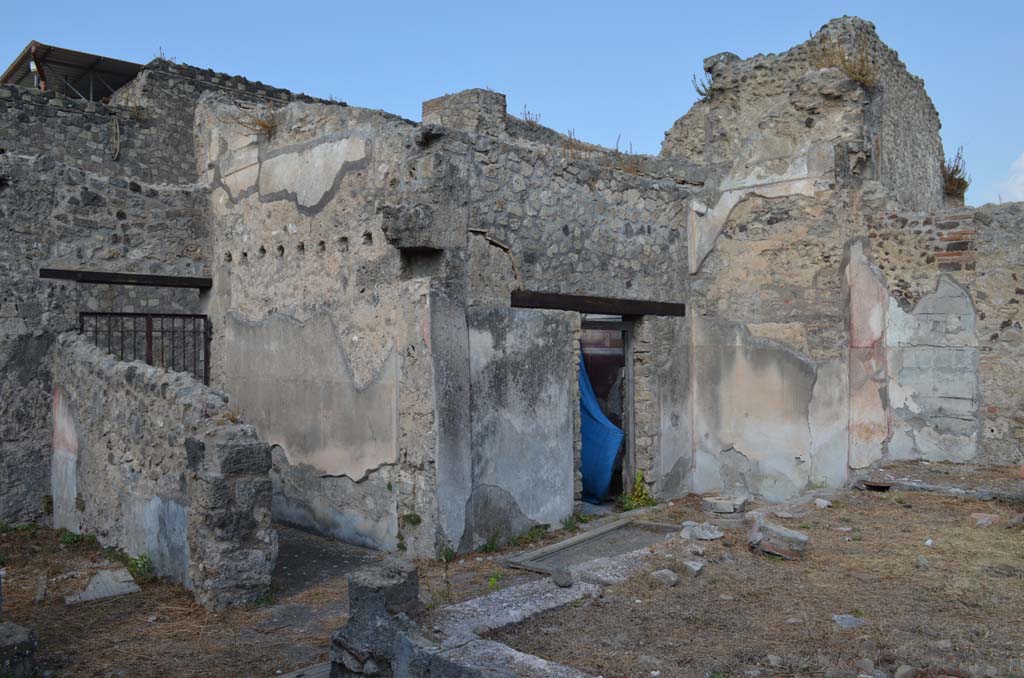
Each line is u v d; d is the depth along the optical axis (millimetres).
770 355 9047
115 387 6977
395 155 7164
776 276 9000
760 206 9125
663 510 8453
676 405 9375
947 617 4664
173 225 9336
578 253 8148
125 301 9867
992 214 8695
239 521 5664
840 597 5047
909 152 10562
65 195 8500
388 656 4176
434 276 6883
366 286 7418
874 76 8852
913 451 9234
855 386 8719
